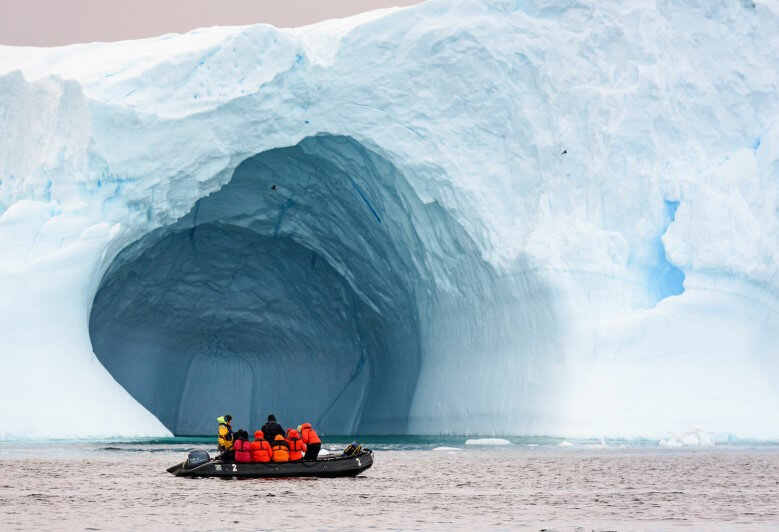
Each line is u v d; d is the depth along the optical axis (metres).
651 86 108.56
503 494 51.41
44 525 40.25
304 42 111.06
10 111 108.88
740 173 108.19
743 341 104.50
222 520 41.75
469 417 113.00
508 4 112.69
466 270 113.56
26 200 102.81
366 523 41.03
